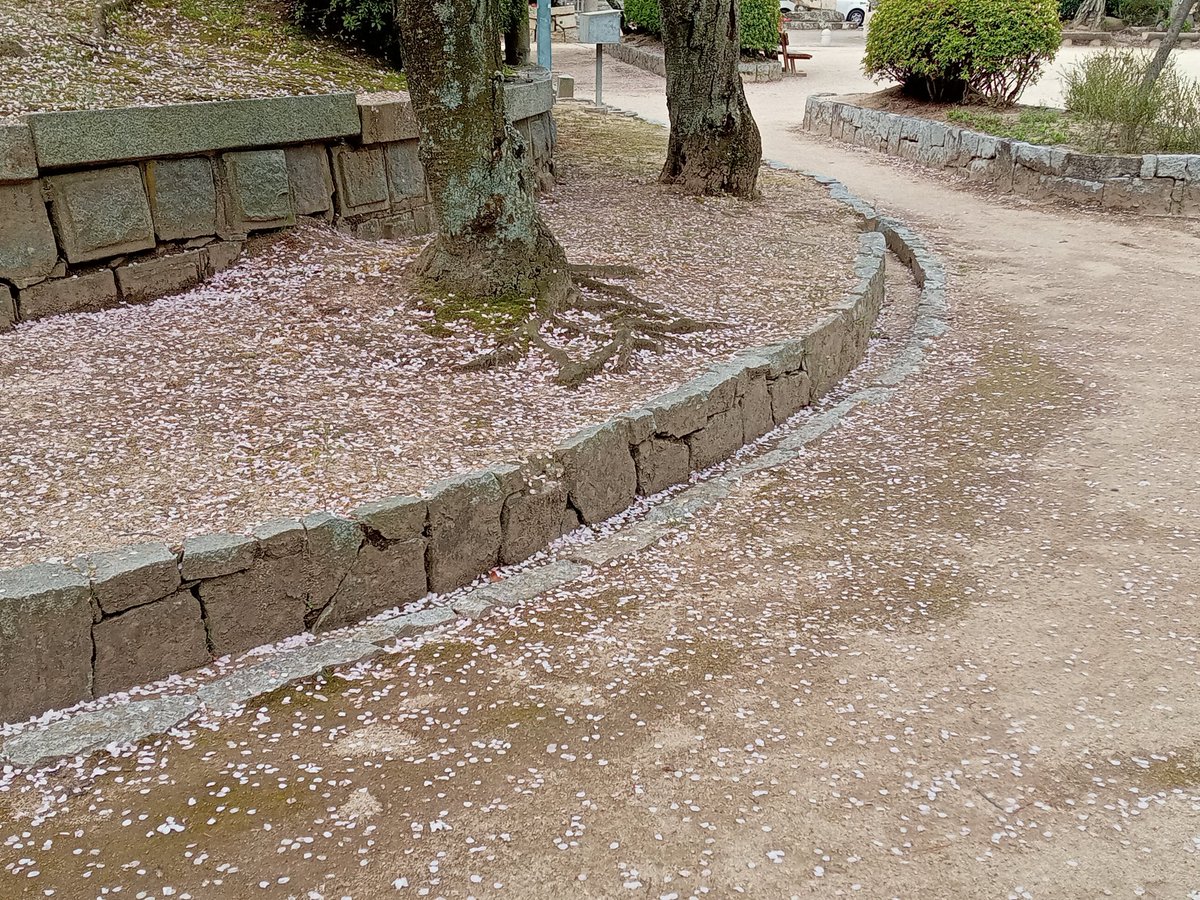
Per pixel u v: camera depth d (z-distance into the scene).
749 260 8.20
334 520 3.76
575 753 3.12
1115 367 7.09
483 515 4.21
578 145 13.50
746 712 3.33
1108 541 4.60
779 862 2.69
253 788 2.94
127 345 5.48
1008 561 4.42
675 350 6.06
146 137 6.09
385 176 7.93
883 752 3.14
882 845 2.75
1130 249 10.46
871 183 13.88
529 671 3.55
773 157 15.59
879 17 16.42
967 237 11.04
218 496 4.00
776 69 22.75
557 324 6.06
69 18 8.13
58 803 2.86
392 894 2.57
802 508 4.94
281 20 9.77
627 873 2.64
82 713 3.24
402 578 3.99
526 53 13.91
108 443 4.39
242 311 6.06
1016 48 14.91
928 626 3.89
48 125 5.60
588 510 4.71
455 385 5.32
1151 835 2.81
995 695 3.45
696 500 4.98
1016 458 5.57
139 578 3.34
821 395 6.61
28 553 3.52
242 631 3.62
